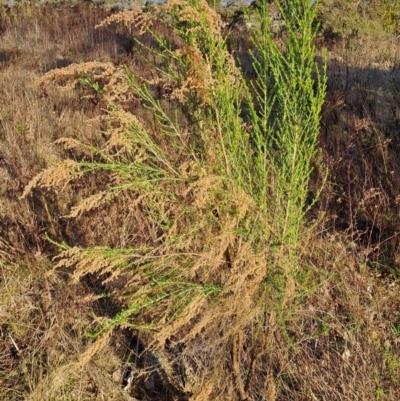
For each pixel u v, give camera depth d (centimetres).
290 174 181
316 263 248
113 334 275
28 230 327
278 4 173
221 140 173
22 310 289
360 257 295
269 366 211
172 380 247
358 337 225
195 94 180
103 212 305
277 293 187
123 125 180
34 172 376
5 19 1127
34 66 720
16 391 251
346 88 525
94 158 338
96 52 770
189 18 164
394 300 266
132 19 176
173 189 209
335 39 822
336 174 355
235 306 179
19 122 467
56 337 262
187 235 188
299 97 175
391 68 641
